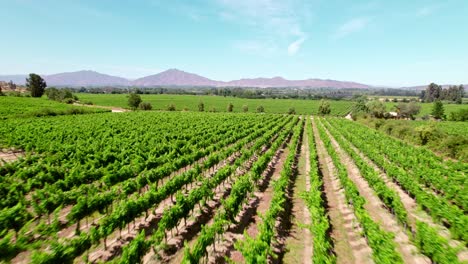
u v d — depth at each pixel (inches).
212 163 847.7
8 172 746.8
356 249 434.3
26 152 1035.9
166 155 943.7
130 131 1518.2
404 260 400.2
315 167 796.6
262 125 2112.5
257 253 350.0
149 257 408.2
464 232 427.2
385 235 386.6
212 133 1501.0
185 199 501.4
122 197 580.1
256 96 7253.9
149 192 529.7
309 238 468.8
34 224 502.6
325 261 336.2
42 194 534.6
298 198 656.4
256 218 543.5
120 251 428.1
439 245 354.9
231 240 457.1
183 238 466.0
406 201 640.4
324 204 623.5
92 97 5295.3
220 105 4788.4
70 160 836.6
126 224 490.9
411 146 1316.4
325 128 2240.4
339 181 789.9
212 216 552.7
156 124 1895.9
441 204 505.4
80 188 591.2
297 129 1708.9
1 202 513.0
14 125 1579.7
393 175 756.6
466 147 1138.0
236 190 556.4
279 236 475.2
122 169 745.0
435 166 875.4
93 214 565.3
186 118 2412.6
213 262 397.4
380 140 1416.1
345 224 521.3
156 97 5974.4
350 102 5812.0
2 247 374.9
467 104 5078.7
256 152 1122.7
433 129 1443.2
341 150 1283.2
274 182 713.0
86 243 382.6
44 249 424.2
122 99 4955.7
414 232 480.1
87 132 1398.9
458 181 712.4
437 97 6077.8
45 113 2373.3
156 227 506.6
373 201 638.5
